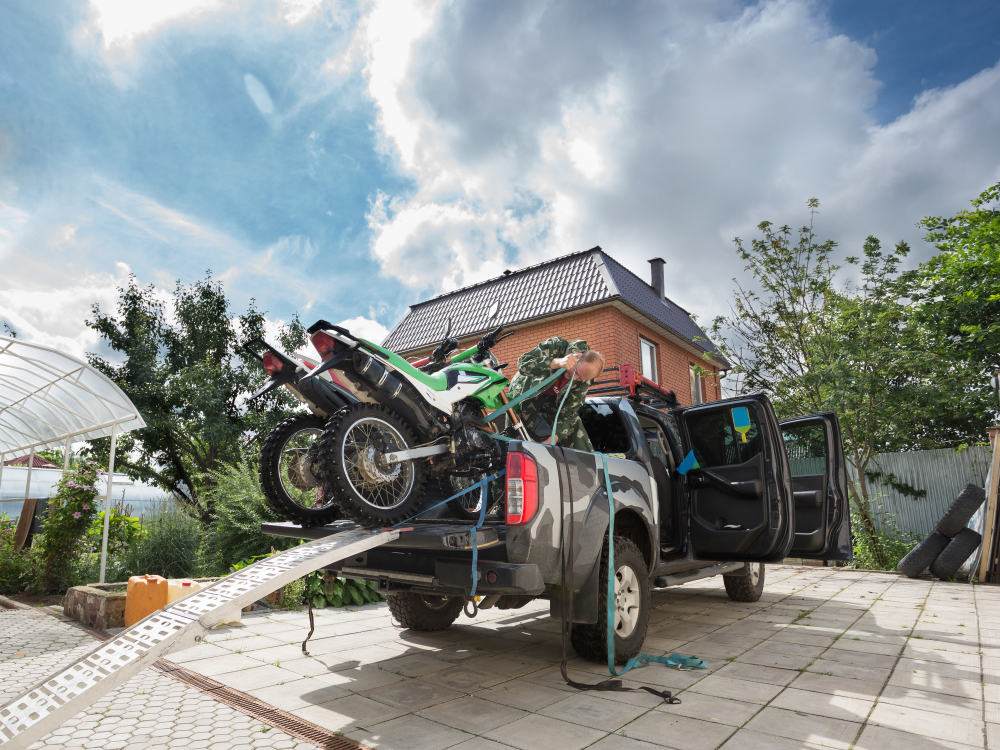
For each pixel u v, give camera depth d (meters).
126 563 7.34
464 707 3.11
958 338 11.48
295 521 3.67
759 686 3.42
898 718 2.92
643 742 2.65
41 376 7.12
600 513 3.66
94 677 2.27
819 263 10.45
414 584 3.55
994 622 5.11
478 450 3.63
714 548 4.88
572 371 4.01
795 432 6.18
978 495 7.67
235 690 3.38
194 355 13.48
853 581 7.71
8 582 7.26
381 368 3.17
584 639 3.73
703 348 15.04
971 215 11.61
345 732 2.79
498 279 14.80
